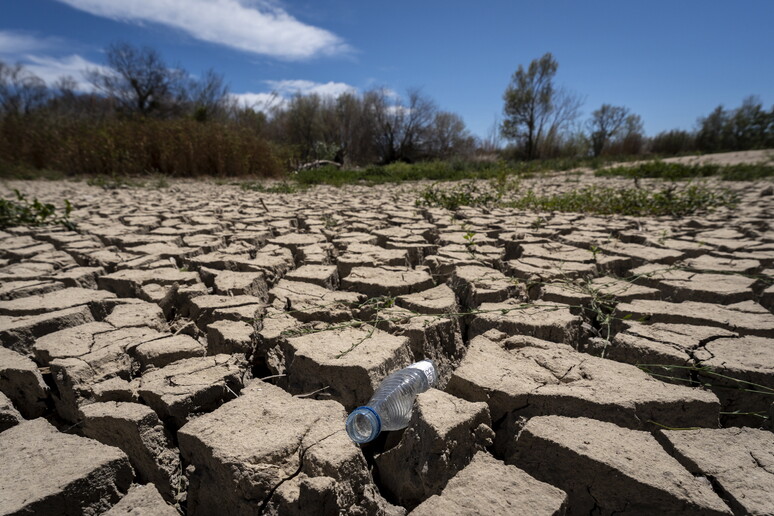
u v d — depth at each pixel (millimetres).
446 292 3262
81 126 13906
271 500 1543
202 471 1693
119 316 2846
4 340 2561
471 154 30391
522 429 1713
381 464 1875
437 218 6625
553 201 8203
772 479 1518
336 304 3035
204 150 14156
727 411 2145
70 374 2129
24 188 10555
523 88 29844
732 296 3188
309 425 1788
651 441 1647
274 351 2553
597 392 1901
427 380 2188
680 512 1422
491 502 1440
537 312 2881
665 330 2572
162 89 25281
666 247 4668
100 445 1727
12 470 1579
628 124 32500
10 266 3910
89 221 6203
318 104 31531
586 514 1565
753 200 9141
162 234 5285
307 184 13070
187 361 2314
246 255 4469
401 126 31781
